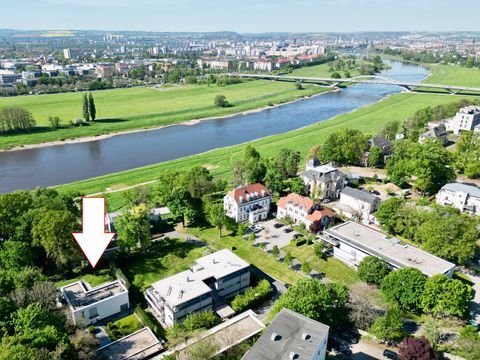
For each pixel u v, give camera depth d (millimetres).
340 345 81250
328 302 82750
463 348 76062
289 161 176750
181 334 83438
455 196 142250
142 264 114250
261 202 143375
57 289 90312
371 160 188250
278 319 72875
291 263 114062
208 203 138000
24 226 107062
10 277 88125
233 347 76562
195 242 126812
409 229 121562
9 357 61594
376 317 85750
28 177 197875
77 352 73188
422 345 72500
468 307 90438
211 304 93375
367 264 101250
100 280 107438
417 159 156750
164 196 135375
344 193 149000
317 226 130125
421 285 90000
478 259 115250
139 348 81188
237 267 101188
